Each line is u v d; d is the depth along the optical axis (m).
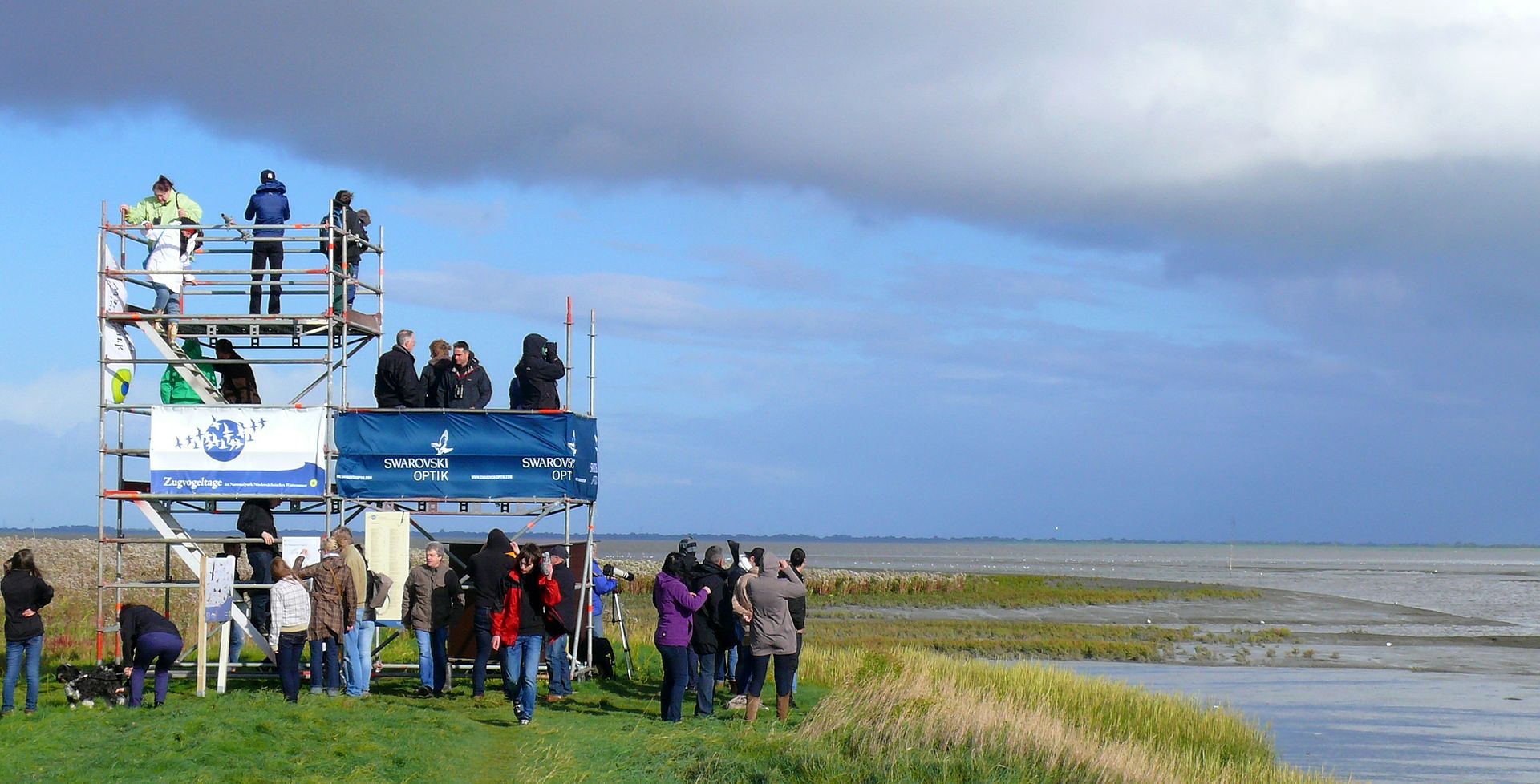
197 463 16.58
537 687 16.64
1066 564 173.38
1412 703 29.41
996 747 14.84
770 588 15.02
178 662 16.97
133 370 17.20
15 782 10.49
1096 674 34.41
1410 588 94.94
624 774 12.01
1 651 19.30
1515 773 20.94
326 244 17.59
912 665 20.67
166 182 17.28
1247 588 88.62
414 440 16.89
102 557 16.52
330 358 16.92
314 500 17.08
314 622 14.84
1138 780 15.06
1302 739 24.08
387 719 13.59
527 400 17.77
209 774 10.88
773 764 12.92
